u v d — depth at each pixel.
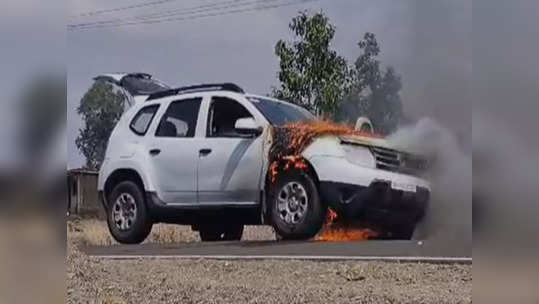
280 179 9.37
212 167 9.93
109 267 7.50
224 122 10.07
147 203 10.43
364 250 7.85
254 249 8.45
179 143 10.28
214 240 10.58
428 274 6.56
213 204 9.92
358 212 8.90
